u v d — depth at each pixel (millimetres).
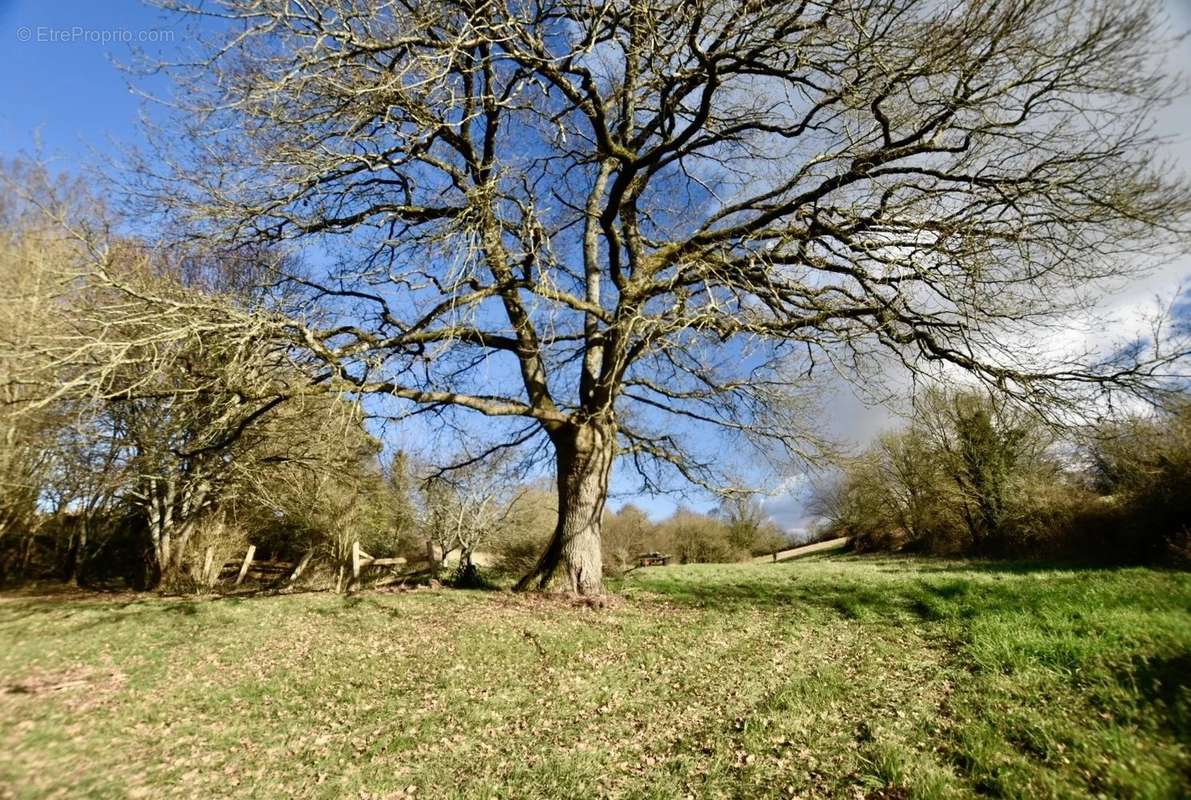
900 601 11781
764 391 14617
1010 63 9188
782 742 5328
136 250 14453
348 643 9492
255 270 15414
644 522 41844
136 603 14508
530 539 30016
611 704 6598
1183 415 16250
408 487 25062
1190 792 3805
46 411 14492
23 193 12688
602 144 12328
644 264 13633
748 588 15195
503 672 7801
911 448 34125
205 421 15031
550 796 4656
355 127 10531
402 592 14867
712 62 10422
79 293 12531
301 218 12234
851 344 12383
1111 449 18562
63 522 21234
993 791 4191
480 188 10680
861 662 7594
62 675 7770
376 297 13070
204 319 10414
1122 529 19625
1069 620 7938
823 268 12516
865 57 9898
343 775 5121
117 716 6344
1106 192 9570
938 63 9305
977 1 8578
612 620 10695
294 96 9750
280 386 11531
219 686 7484
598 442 13969
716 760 5043
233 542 21656
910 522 37781
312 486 19891
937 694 6121
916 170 10820
